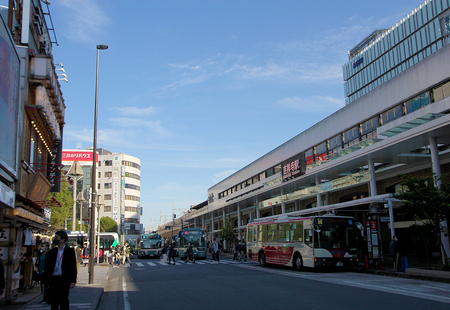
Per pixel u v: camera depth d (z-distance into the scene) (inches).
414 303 393.7
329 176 1243.2
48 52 772.0
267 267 989.2
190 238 1551.4
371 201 777.6
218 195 2694.4
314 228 784.9
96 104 732.0
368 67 3836.1
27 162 592.4
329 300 423.8
